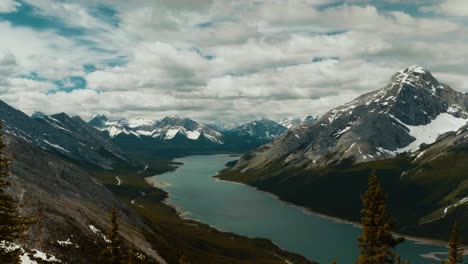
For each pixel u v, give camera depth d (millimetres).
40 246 64875
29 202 79875
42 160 135250
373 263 39938
